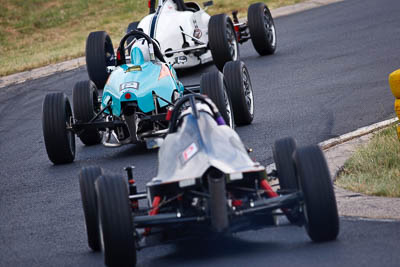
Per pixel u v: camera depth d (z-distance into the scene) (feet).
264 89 173.68
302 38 235.61
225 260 74.02
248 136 132.98
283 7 309.42
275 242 78.28
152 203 79.00
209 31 189.37
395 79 111.65
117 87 128.06
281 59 207.21
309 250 74.13
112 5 416.05
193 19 198.18
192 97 82.94
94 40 191.72
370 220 83.20
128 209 70.13
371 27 234.58
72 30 372.58
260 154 120.37
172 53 186.80
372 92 154.30
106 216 69.46
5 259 86.84
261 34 209.97
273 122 141.18
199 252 77.92
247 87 142.82
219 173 70.44
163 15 192.95
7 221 103.96
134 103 124.67
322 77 176.76
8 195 118.62
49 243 90.94
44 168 132.87
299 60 201.98
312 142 123.65
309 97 158.40
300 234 80.02
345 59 193.77
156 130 126.11
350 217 85.15
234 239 80.89
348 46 210.79
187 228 75.82
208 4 210.18
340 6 287.89
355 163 106.93
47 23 395.34
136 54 135.74
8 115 192.03
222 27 188.65
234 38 199.00
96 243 83.05
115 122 126.93
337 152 114.21
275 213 75.46
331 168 106.63
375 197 91.66
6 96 218.38
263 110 153.07
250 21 210.79
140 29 171.01
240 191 80.12
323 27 249.14
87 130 142.41
